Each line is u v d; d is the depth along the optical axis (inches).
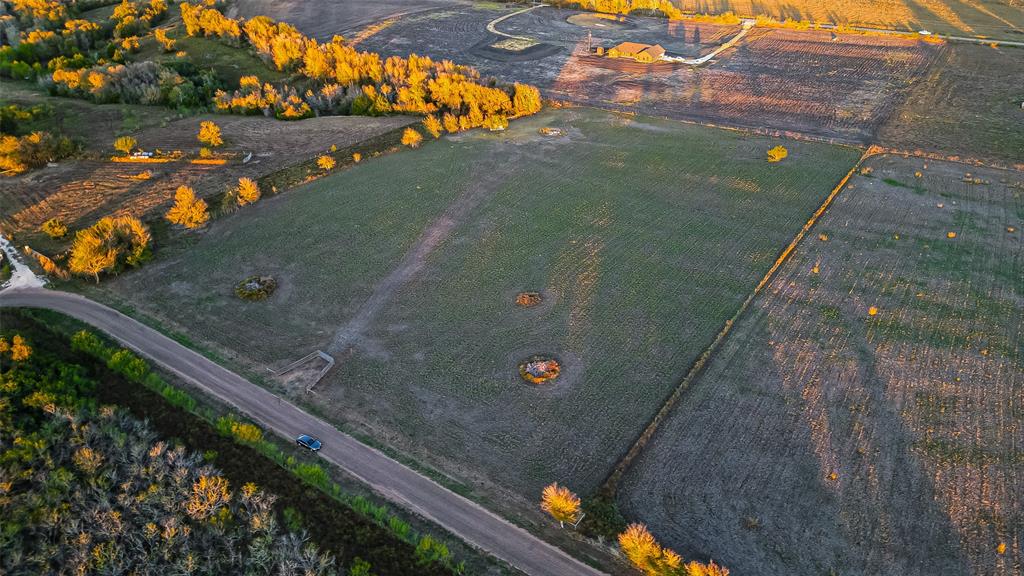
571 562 1578.5
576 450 1883.6
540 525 1674.5
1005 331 2289.6
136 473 1772.9
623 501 1720.0
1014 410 1963.6
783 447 1862.7
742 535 1621.6
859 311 2411.4
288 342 2321.6
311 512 1713.8
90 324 2395.4
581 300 2504.9
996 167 3503.9
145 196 3250.5
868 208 3122.5
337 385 2132.1
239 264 2755.9
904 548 1581.0
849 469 1788.9
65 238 2903.5
